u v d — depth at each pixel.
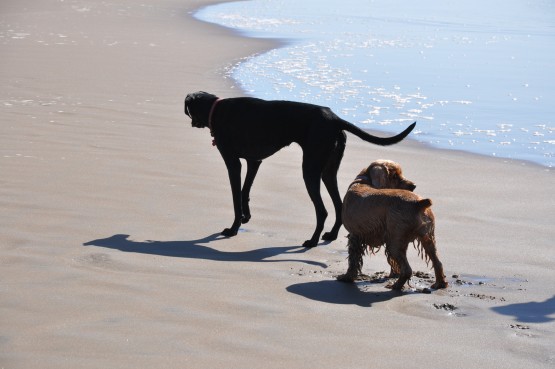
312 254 9.84
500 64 26.89
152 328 6.77
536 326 7.34
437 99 20.83
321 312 7.50
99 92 20.05
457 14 44.44
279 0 54.25
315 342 6.68
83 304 7.28
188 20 40.12
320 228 10.23
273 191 12.35
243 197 10.95
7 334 6.49
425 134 16.92
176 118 17.33
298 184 12.74
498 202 12.02
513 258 9.55
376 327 7.15
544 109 19.66
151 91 20.59
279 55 28.69
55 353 6.16
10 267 8.30
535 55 28.97
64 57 26.02
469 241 10.19
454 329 7.20
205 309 7.34
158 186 12.21
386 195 8.41
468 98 21.00
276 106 10.77
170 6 47.72
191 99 11.27
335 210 10.61
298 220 11.15
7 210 10.54
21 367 5.89
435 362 6.39
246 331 6.84
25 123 15.98
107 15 40.56
